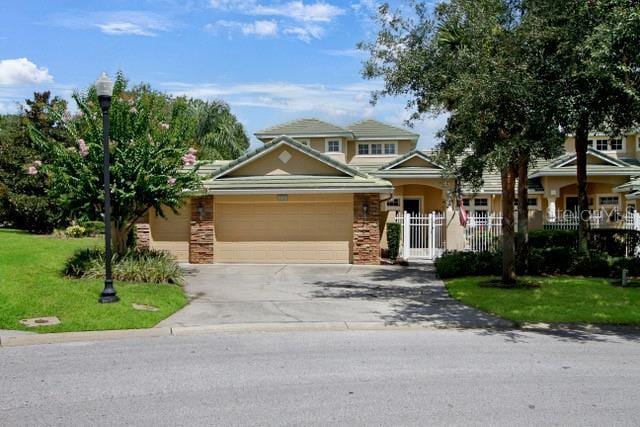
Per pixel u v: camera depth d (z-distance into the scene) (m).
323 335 9.31
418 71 13.54
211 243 19.50
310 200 19.53
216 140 38.41
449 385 6.49
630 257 16.64
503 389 6.34
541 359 7.73
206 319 10.24
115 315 10.04
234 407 5.75
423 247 20.88
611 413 5.57
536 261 15.89
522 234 15.99
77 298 10.95
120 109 13.74
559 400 5.96
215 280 15.41
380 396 6.09
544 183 28.06
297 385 6.49
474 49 11.47
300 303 11.88
